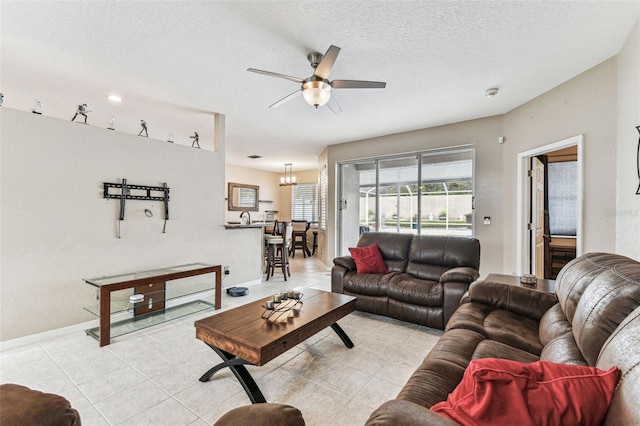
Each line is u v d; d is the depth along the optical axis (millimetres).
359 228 5727
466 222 4469
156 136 5332
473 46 2436
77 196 2893
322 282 5008
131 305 3133
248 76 2998
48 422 819
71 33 2270
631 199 2268
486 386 733
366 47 2455
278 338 1750
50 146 2734
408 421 729
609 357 851
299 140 5645
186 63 2736
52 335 2717
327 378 2072
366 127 4750
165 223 3592
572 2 1924
